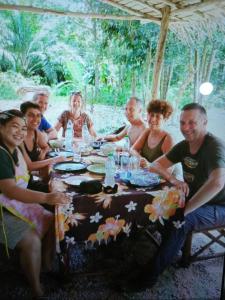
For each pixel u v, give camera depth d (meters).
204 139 2.10
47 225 1.95
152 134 2.86
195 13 4.09
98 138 3.52
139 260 2.30
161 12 4.27
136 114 3.34
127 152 2.77
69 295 1.92
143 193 1.79
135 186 1.88
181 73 7.27
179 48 6.97
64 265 1.98
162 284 2.07
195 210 2.06
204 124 2.10
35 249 1.79
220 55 6.62
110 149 2.74
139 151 2.97
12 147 1.93
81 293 1.95
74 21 7.66
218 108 7.12
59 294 1.93
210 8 3.83
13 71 7.70
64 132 3.89
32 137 2.74
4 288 1.97
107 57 7.52
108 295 1.94
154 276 1.98
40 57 7.80
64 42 7.83
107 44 7.44
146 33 6.96
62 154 2.69
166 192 1.85
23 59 7.73
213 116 7.04
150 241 2.56
